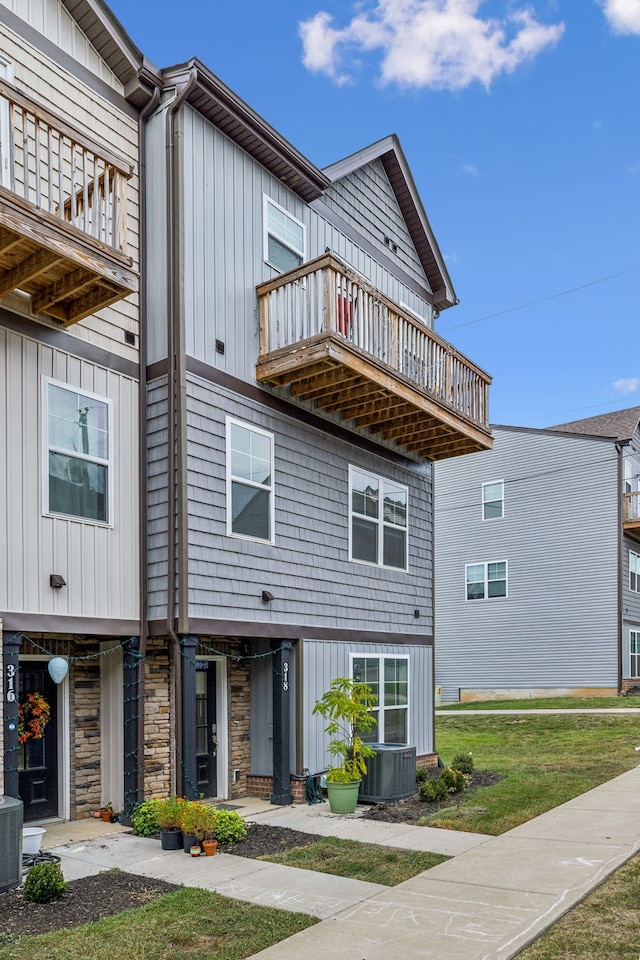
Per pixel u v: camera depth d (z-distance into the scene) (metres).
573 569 25.92
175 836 7.65
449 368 12.72
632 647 26.53
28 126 8.35
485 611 27.62
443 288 15.50
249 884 6.47
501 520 27.69
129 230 9.42
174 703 9.09
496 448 28.12
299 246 11.59
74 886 6.43
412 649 13.45
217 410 9.60
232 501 9.70
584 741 15.55
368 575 12.41
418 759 13.16
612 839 7.75
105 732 9.32
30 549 7.87
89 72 9.21
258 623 9.87
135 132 9.71
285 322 10.30
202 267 9.63
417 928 5.39
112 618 8.66
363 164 13.17
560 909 5.70
